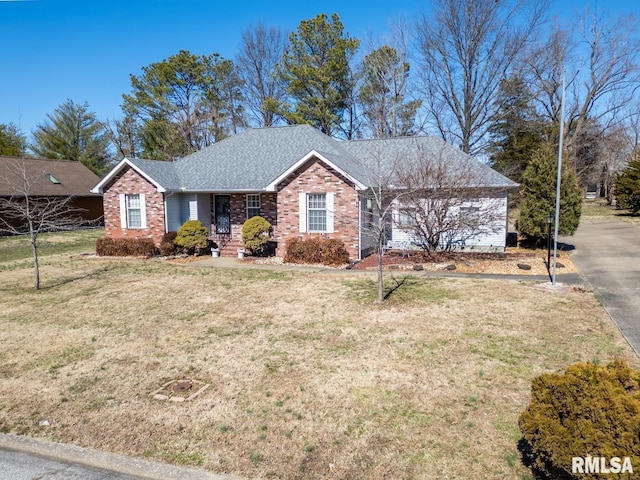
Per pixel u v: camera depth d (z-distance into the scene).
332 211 16.39
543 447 3.68
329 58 34.53
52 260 18.12
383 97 34.84
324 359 7.02
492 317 8.95
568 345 7.29
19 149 45.59
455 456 4.47
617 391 3.55
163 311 10.08
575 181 17.22
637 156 36.84
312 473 4.29
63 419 5.44
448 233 18.05
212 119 38.91
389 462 4.41
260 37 40.88
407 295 10.91
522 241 20.06
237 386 6.18
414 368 6.57
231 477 4.27
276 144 21.45
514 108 32.28
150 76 38.69
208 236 19.66
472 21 30.95
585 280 12.09
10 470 4.58
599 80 33.81
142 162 19.55
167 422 5.30
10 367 7.04
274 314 9.62
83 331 8.76
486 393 5.74
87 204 35.09
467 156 19.14
